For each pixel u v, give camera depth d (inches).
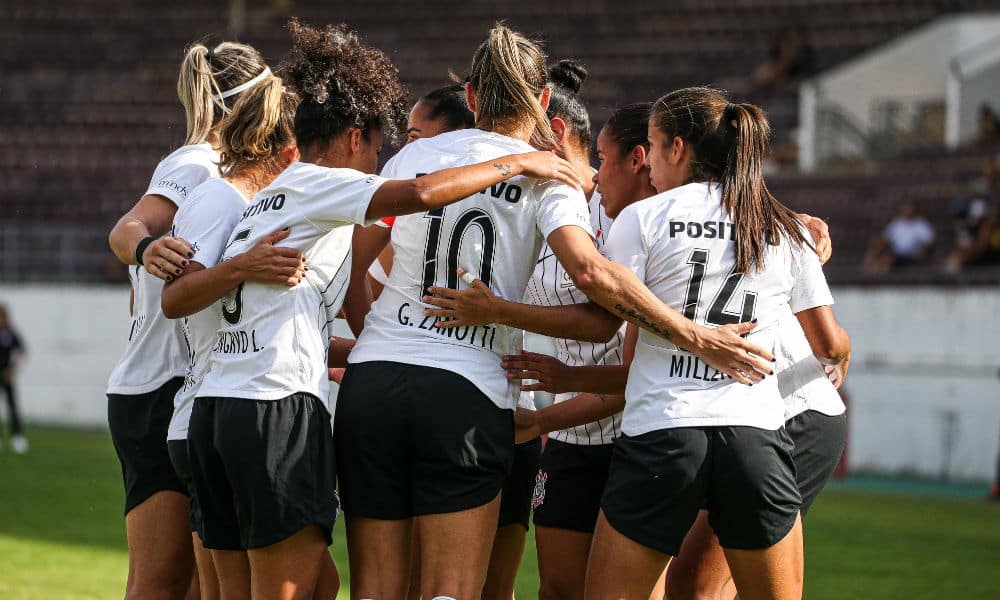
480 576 471.8
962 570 993.5
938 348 1967.3
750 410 471.8
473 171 457.7
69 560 924.6
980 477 1900.8
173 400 542.6
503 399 482.9
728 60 3380.9
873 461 2006.6
